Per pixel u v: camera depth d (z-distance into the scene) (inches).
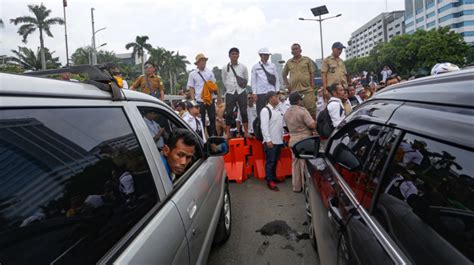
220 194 141.1
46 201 45.6
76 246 47.4
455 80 57.5
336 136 120.0
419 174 54.7
